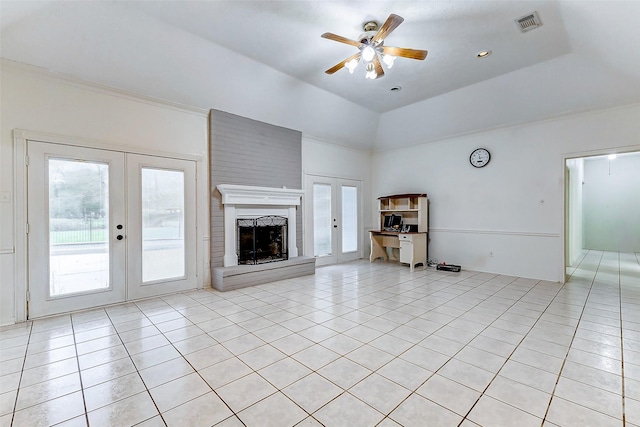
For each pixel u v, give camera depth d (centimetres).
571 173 630
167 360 233
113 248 367
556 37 336
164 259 409
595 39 314
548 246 479
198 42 349
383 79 445
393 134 645
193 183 435
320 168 618
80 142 341
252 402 182
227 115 461
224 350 249
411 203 632
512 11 291
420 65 402
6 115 302
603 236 839
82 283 348
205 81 402
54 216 330
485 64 399
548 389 192
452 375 209
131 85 366
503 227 524
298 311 343
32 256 317
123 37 318
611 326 294
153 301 383
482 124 526
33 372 217
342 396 187
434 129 584
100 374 214
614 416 166
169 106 408
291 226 543
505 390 192
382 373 212
